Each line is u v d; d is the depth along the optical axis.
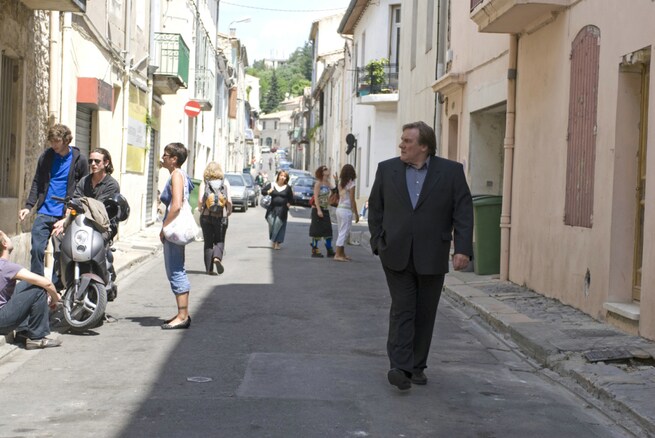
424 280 6.67
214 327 9.17
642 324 8.29
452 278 13.45
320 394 6.41
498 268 13.88
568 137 10.55
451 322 10.12
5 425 5.48
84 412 5.81
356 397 6.36
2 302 7.71
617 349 7.71
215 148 47.75
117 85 18.39
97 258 8.64
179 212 8.88
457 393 6.65
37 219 9.42
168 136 32.28
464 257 6.50
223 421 5.63
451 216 6.64
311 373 7.09
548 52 11.47
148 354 7.73
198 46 35.75
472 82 15.88
